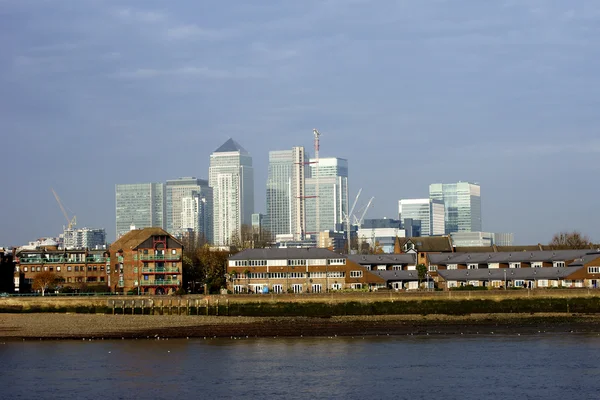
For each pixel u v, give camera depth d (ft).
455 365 593.42
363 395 504.84
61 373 579.48
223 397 502.79
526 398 495.41
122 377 563.89
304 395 505.66
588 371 566.36
